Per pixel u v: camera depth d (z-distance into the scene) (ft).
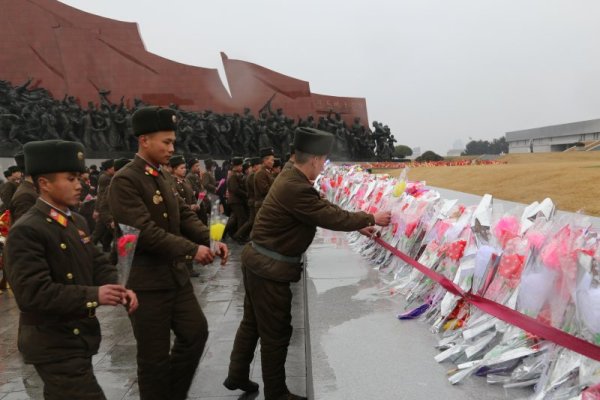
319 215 9.29
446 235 10.41
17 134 80.12
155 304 9.78
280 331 9.59
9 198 28.02
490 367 7.44
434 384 7.37
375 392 7.20
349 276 14.05
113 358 14.30
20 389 12.59
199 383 12.21
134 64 111.45
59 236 7.73
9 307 20.95
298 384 12.22
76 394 7.43
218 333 16.06
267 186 31.04
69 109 90.22
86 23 109.09
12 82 105.60
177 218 10.57
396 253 13.34
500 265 8.14
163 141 10.04
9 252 7.27
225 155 107.86
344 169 40.75
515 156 113.70
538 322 6.99
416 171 69.82
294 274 9.52
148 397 9.93
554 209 9.16
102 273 8.61
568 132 188.14
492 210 9.64
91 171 58.29
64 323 7.55
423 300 10.90
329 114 124.77
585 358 6.25
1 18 105.50
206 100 115.44
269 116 120.88
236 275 25.48
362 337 9.34
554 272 6.88
